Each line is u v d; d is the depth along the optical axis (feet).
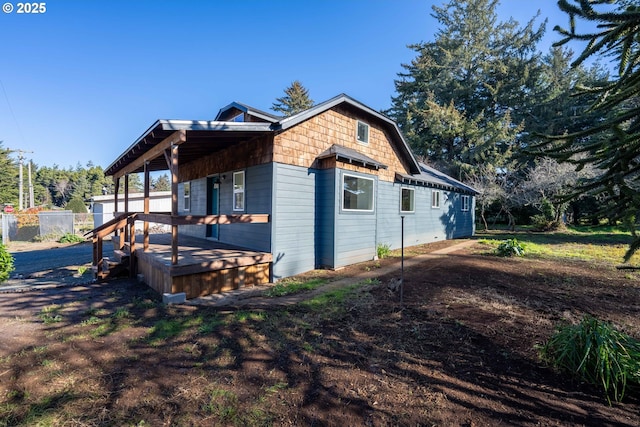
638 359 9.00
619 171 10.81
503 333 12.31
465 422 7.39
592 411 7.81
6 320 14.39
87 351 10.96
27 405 7.95
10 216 56.80
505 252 30.55
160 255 21.39
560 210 57.82
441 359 10.38
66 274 27.30
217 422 7.36
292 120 22.62
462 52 82.17
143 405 7.96
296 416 7.58
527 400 8.23
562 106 71.15
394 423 7.35
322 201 25.62
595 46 11.10
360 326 13.10
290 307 15.66
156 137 19.06
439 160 82.64
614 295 17.58
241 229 25.89
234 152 26.94
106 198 78.79
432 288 18.67
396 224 35.91
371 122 31.86
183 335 12.32
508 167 67.26
